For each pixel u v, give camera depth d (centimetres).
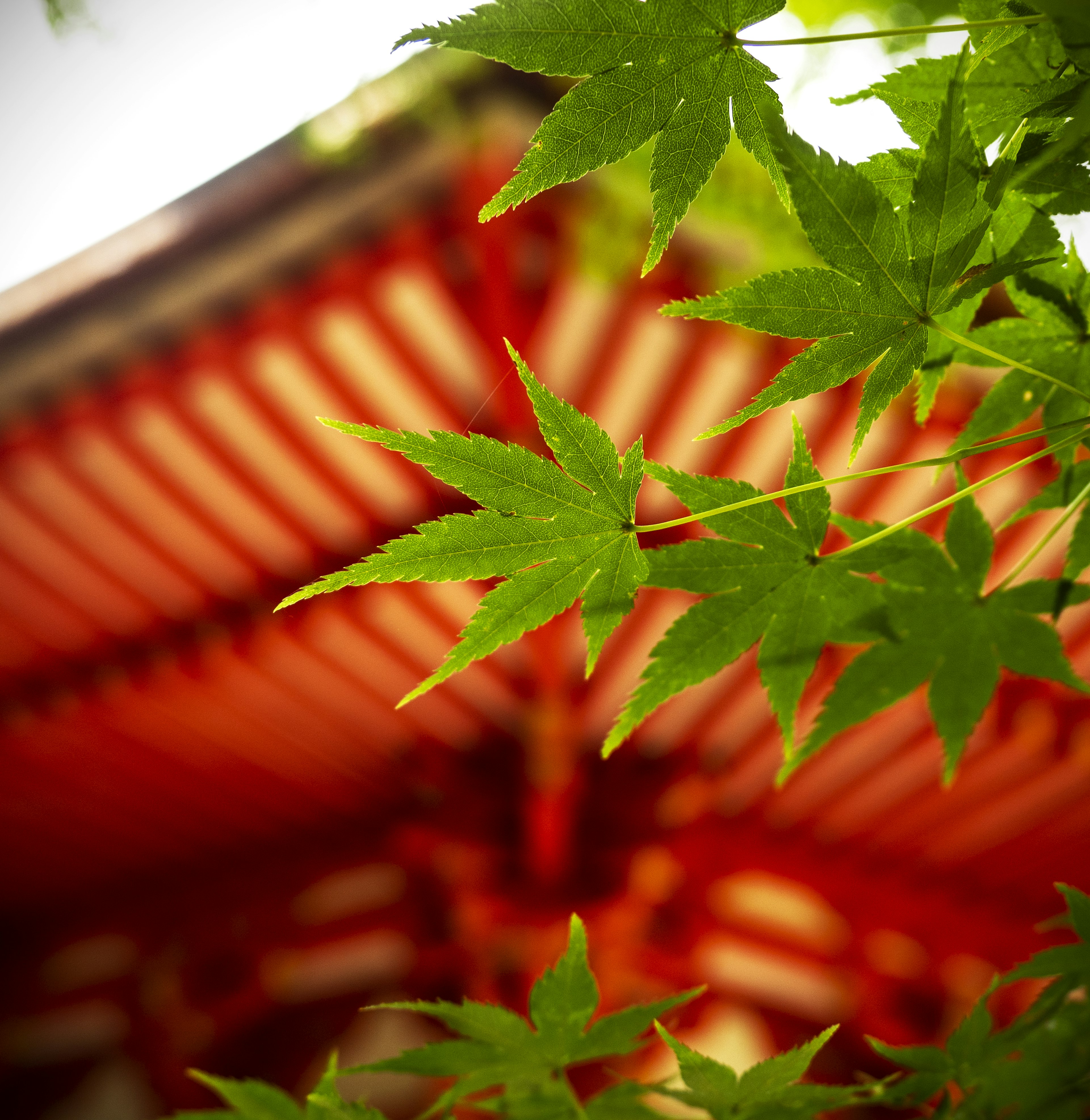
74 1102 1027
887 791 756
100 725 642
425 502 520
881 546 86
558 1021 84
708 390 468
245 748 697
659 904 802
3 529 517
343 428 71
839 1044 931
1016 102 72
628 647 588
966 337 82
